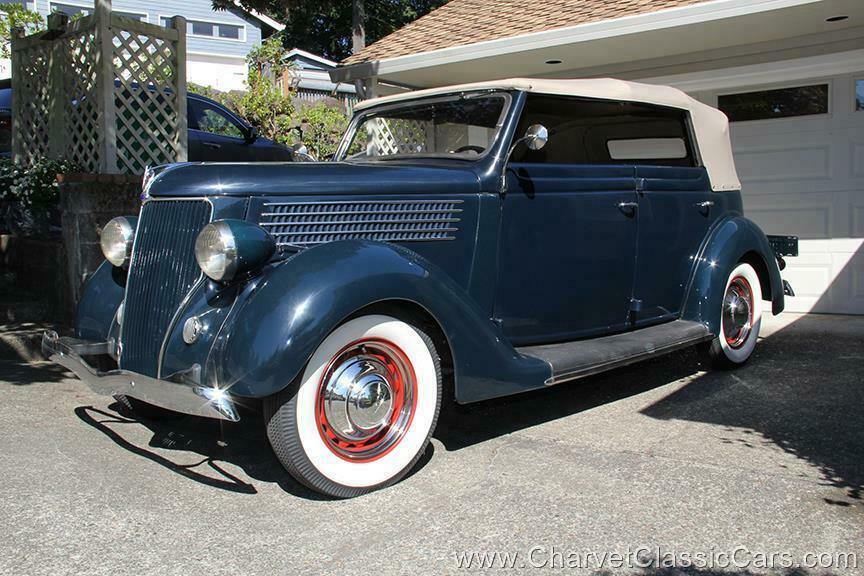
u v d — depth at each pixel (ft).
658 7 22.75
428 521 9.77
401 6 97.04
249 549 9.00
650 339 14.82
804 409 14.33
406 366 10.96
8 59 48.03
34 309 21.21
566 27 23.79
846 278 23.65
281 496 10.61
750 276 17.93
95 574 8.37
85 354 12.01
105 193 19.93
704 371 17.52
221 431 12.51
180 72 22.75
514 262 13.47
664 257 16.15
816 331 21.39
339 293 9.95
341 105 56.13
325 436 10.26
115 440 12.85
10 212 24.38
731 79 24.76
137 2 66.33
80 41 21.88
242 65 69.41
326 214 11.48
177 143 22.97
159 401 10.14
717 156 17.75
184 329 10.46
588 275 14.64
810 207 24.06
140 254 11.75
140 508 10.11
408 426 10.98
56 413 14.32
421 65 27.20
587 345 14.12
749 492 10.52
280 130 45.47
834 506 10.05
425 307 10.87
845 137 23.20
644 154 16.61
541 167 13.76
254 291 10.32
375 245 10.93
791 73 23.59
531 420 14.14
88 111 21.85
